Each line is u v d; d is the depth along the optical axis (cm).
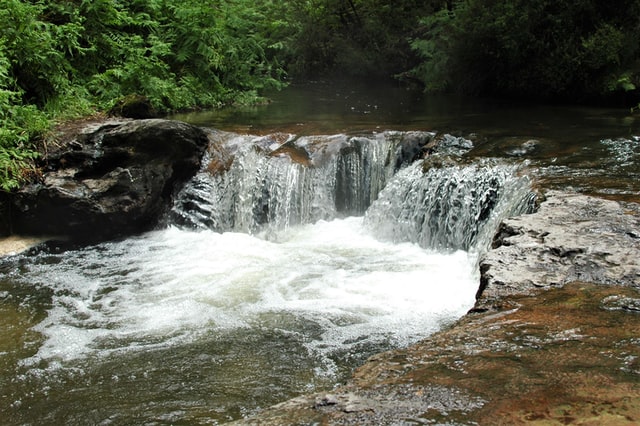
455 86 1770
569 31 1473
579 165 846
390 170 1011
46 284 744
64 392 493
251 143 1051
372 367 338
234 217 998
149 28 1564
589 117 1243
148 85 1391
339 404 290
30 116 964
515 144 976
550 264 471
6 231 895
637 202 639
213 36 1653
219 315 639
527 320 382
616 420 255
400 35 2258
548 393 284
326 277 746
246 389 486
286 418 282
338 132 1089
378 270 768
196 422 439
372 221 937
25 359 552
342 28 2470
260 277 750
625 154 903
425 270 767
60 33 1203
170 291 712
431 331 582
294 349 555
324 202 998
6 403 479
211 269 786
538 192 719
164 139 956
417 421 267
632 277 440
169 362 538
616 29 1428
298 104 1580
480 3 1595
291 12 2469
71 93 1191
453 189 861
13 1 1100
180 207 995
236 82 1728
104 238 930
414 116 1305
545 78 1498
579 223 559
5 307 674
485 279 461
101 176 935
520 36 1487
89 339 590
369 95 1786
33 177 907
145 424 439
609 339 344
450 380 307
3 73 998
